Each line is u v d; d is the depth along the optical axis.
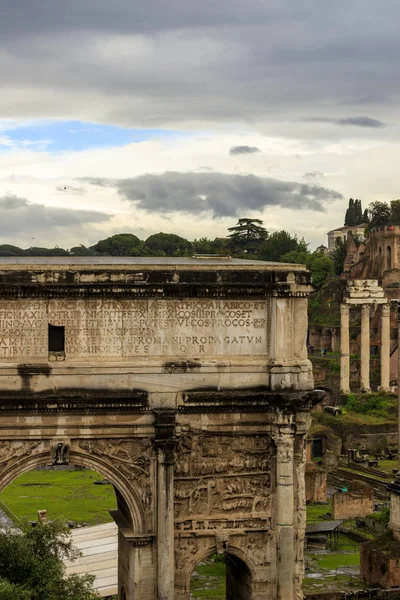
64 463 50.19
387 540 85.88
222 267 51.69
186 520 51.28
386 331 195.00
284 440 51.22
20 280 49.81
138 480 50.94
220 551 51.50
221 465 51.75
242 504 51.91
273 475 52.16
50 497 122.62
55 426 50.12
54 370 50.12
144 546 50.78
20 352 50.19
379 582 83.81
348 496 111.31
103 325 50.91
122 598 54.47
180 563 51.38
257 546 52.19
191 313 51.66
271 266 52.25
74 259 56.28
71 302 50.59
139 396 50.25
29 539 53.47
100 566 77.62
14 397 49.22
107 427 50.50
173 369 51.09
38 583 50.34
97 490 127.81
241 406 51.47
